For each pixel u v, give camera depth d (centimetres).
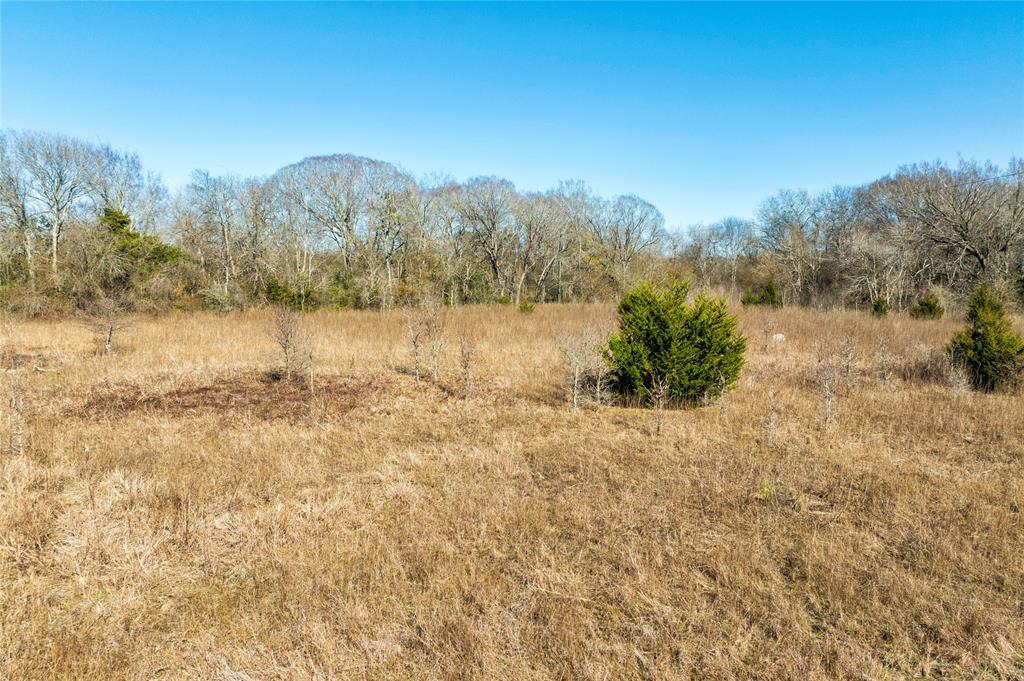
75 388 869
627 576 346
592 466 534
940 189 2698
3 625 298
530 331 1522
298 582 342
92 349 1246
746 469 521
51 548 375
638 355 775
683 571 351
